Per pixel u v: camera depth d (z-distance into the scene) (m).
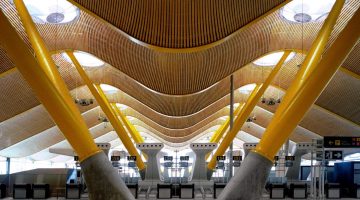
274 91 39.03
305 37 24.08
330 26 15.74
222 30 17.19
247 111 25.91
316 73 11.20
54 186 27.84
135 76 24.34
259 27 22.94
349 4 21.20
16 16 21.34
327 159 18.00
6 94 28.53
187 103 34.75
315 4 23.00
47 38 24.00
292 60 31.19
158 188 27.09
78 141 11.73
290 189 26.98
